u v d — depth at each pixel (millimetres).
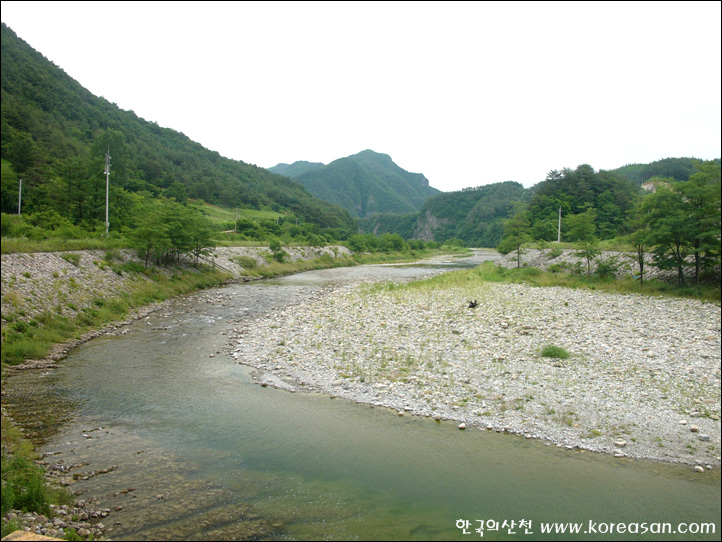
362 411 13461
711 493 9383
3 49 100375
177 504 8797
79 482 9500
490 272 54906
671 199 32938
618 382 15359
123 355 19094
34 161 55562
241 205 142750
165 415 13164
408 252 112000
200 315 27906
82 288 26391
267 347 20219
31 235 32219
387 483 9695
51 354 18703
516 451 11078
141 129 165625
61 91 112500
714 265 32156
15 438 11242
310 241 80000
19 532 5715
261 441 11617
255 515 8492
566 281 41906
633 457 10805
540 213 85688
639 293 34062
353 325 24078
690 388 14789
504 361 17609
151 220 37375
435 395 14398
